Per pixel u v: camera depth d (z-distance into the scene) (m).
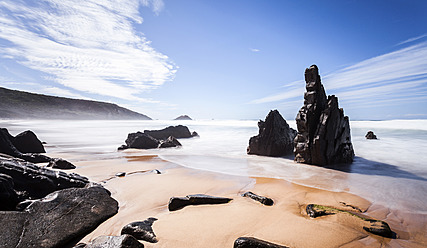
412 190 6.18
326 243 3.30
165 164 9.98
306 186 6.54
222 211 4.50
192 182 6.84
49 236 3.42
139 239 3.47
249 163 10.35
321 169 8.97
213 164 10.05
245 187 6.43
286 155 13.11
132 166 9.33
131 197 5.50
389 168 9.17
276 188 6.31
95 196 4.94
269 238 3.43
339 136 10.50
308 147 10.09
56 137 24.42
